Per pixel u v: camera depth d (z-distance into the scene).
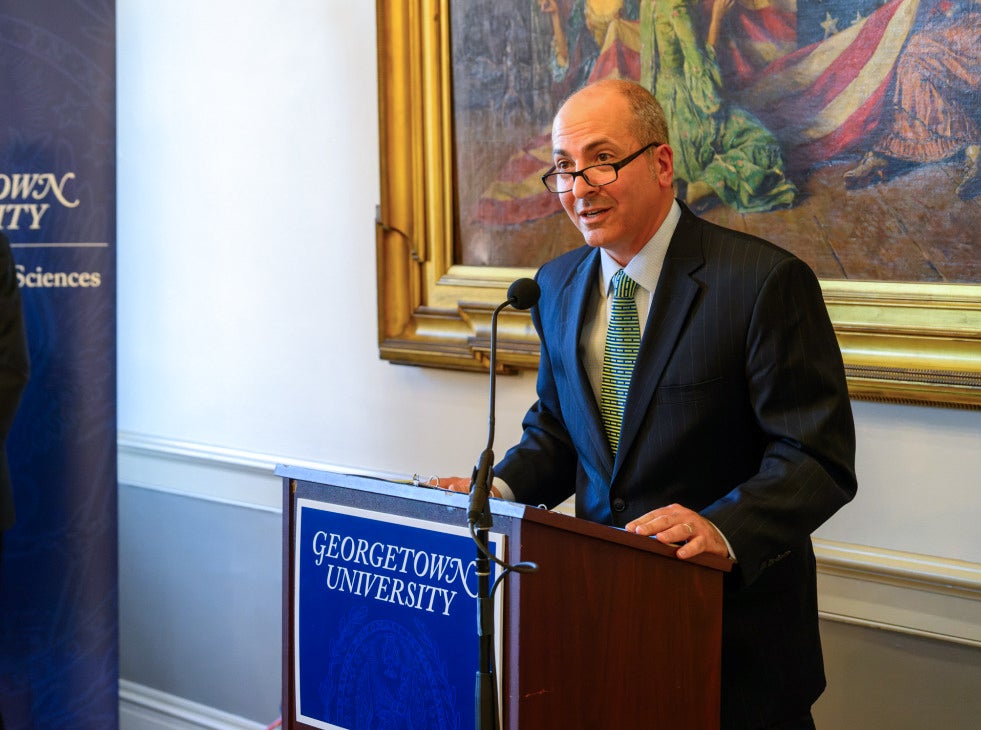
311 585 1.62
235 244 3.38
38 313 3.13
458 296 2.85
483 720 1.36
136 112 3.56
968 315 2.15
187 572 3.58
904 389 2.21
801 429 1.72
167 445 3.54
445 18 2.81
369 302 3.11
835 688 2.43
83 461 3.15
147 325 3.61
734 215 2.42
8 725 3.17
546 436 2.10
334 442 3.22
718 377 1.78
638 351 1.84
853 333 2.26
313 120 3.17
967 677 2.27
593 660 1.47
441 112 2.84
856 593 2.37
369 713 1.56
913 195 2.20
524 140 2.73
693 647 1.58
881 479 2.33
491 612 1.37
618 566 1.49
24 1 3.09
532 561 1.40
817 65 2.29
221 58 3.34
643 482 1.84
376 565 1.55
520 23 2.70
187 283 3.50
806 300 1.77
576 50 2.62
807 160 2.32
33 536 3.15
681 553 1.53
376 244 2.94
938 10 2.14
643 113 1.80
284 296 3.29
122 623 3.77
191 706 3.60
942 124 2.15
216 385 3.46
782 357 1.73
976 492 2.22
